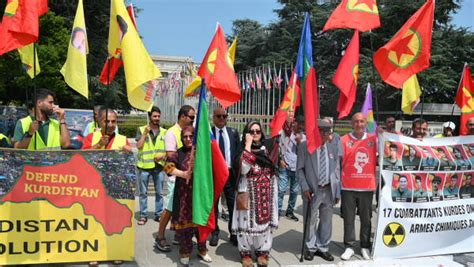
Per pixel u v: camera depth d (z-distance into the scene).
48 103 5.45
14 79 21.75
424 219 6.19
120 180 5.45
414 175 6.14
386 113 29.67
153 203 9.02
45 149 5.41
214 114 6.46
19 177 5.12
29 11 4.83
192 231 5.52
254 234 5.43
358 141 6.12
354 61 6.01
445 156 6.30
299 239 6.95
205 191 5.29
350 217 6.17
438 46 32.91
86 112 12.55
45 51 21.08
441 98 36.09
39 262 5.17
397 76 5.98
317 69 38.81
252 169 5.48
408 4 33.06
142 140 6.91
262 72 32.84
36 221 5.18
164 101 33.94
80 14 5.43
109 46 5.55
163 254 5.95
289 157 8.11
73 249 5.30
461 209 6.39
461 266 5.87
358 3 6.02
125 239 5.47
